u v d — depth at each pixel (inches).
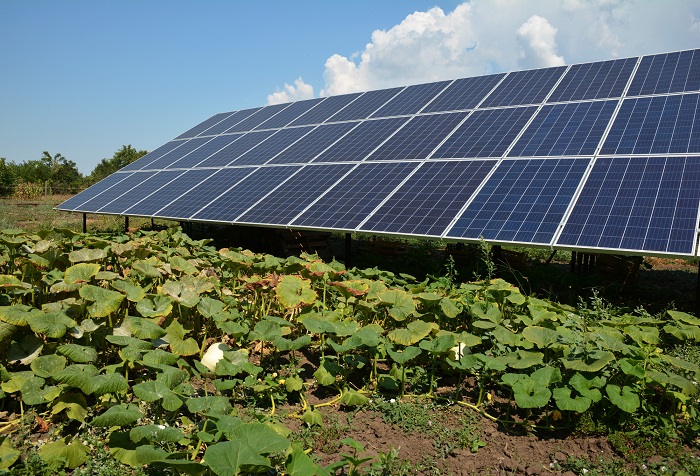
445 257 584.7
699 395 210.1
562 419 211.3
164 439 153.9
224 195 594.2
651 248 309.7
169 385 188.9
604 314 285.3
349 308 303.7
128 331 235.3
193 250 475.2
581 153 426.0
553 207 373.4
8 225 960.9
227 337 283.1
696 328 256.4
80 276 264.5
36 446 178.2
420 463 181.2
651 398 217.5
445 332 249.8
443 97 664.4
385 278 365.7
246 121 917.8
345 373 241.9
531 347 237.8
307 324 239.9
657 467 179.3
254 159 686.5
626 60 577.0
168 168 802.2
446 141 532.4
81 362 209.5
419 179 474.3
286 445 146.3
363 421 211.8
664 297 460.8
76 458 166.9
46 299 290.0
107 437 182.2
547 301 301.0
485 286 315.6
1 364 208.8
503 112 555.5
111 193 775.1
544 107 535.2
